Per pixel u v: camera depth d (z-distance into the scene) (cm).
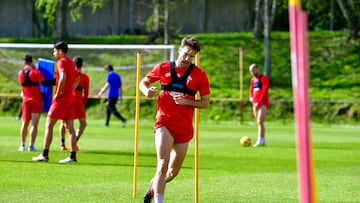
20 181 1612
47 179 1653
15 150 2300
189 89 1150
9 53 3484
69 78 1939
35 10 6134
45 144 2000
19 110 4369
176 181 1680
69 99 1967
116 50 4275
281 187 1608
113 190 1499
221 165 2042
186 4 6038
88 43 5462
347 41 5219
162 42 5356
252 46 5175
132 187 1547
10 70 3444
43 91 2230
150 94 1121
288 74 4819
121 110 4300
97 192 1467
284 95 4494
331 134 3494
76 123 3834
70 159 1998
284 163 2123
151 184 1213
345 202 1416
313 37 5356
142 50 4297
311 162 583
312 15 5666
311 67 4941
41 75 2191
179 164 1171
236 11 6044
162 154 1128
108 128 3541
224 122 4225
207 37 5412
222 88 4597
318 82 4731
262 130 2716
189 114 1153
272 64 4956
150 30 5412
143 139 2914
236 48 5141
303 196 574
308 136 576
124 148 2497
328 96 4488
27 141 2662
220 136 3206
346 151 2570
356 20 5222
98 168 1888
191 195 1466
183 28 6041
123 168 1900
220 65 4894
